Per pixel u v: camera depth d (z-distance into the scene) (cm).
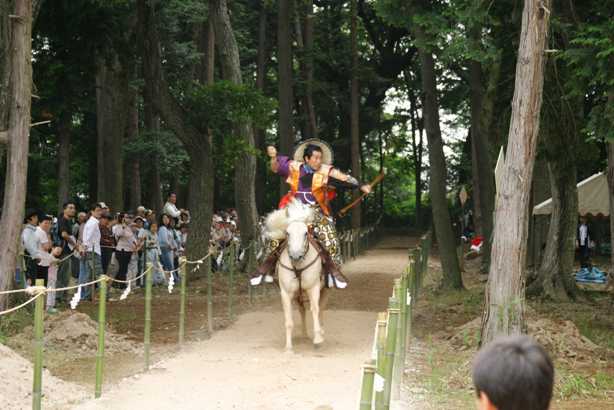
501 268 1084
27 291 734
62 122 2467
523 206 1077
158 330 1416
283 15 2669
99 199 2786
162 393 909
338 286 1191
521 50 1064
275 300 1872
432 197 2039
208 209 2270
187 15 3019
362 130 4594
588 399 923
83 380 997
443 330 1432
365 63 4328
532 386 244
